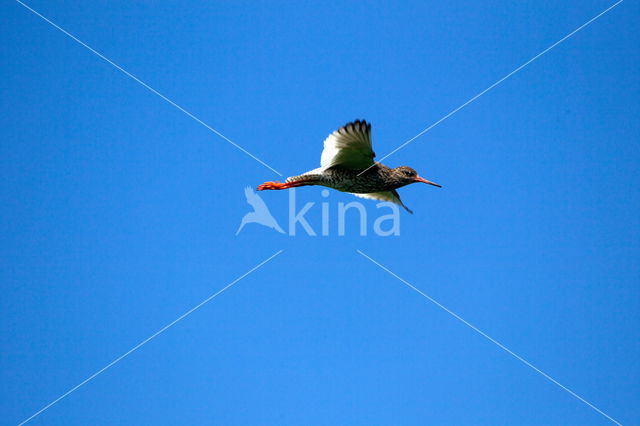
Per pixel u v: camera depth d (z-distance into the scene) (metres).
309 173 13.03
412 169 13.75
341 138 11.97
